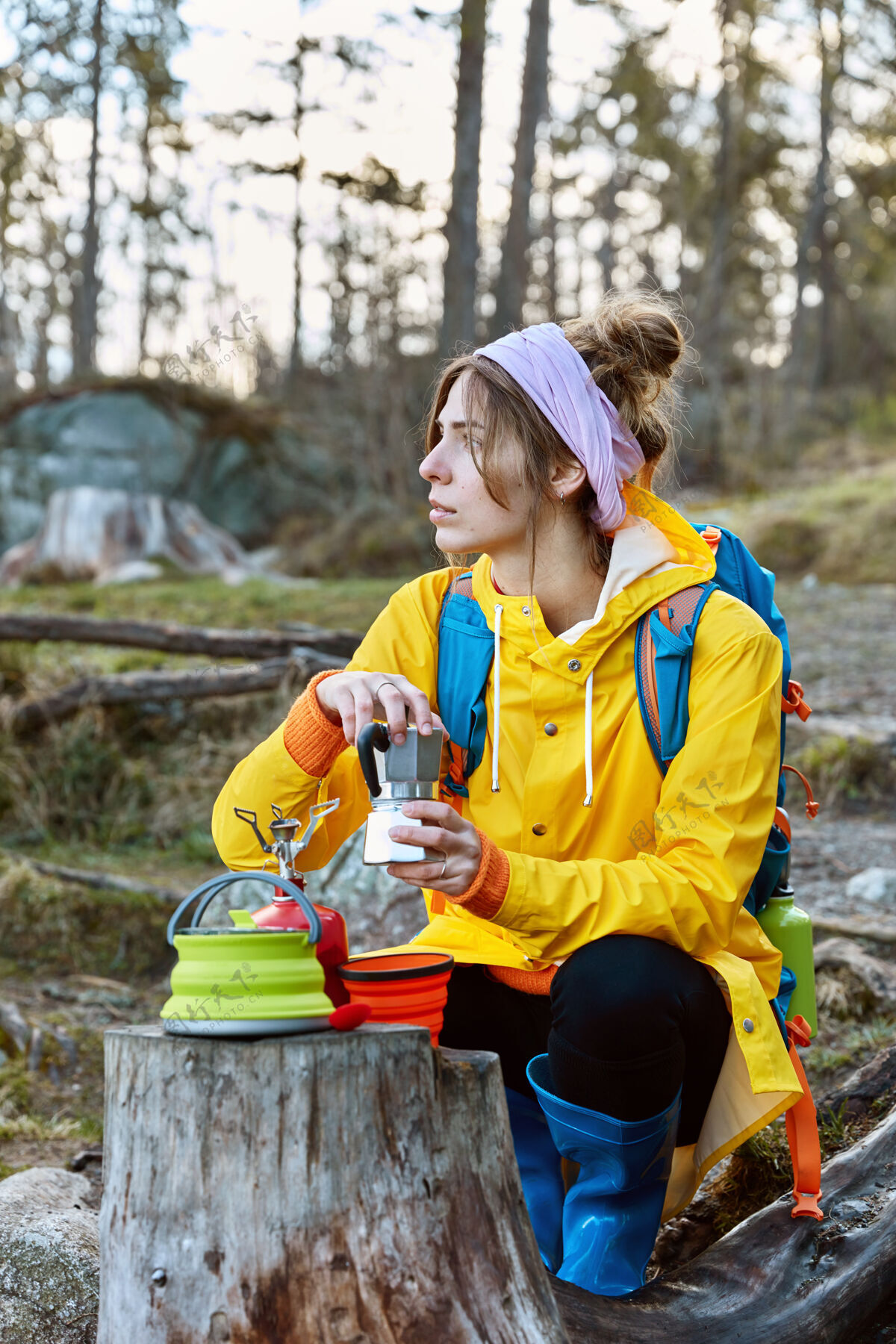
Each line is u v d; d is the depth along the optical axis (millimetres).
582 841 1809
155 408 17047
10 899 4418
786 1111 1876
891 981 3240
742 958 1790
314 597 10578
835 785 5609
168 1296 1324
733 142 23891
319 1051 1315
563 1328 1451
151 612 9867
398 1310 1311
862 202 29875
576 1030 1660
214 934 1364
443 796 1936
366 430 18688
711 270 23797
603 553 1876
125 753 5828
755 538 13438
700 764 1695
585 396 1796
